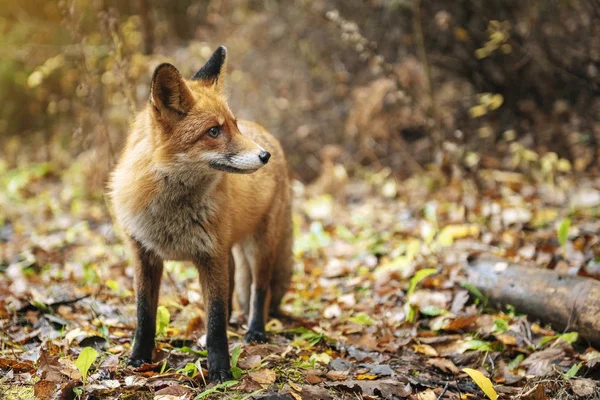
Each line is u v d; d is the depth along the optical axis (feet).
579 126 49.32
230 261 27.09
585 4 47.91
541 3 49.01
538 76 51.57
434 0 51.93
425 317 27.76
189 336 24.89
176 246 21.97
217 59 23.57
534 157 45.68
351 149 54.03
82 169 51.42
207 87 22.54
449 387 21.97
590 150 47.47
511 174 46.70
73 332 23.09
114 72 37.88
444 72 53.21
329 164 49.57
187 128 20.97
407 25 52.95
